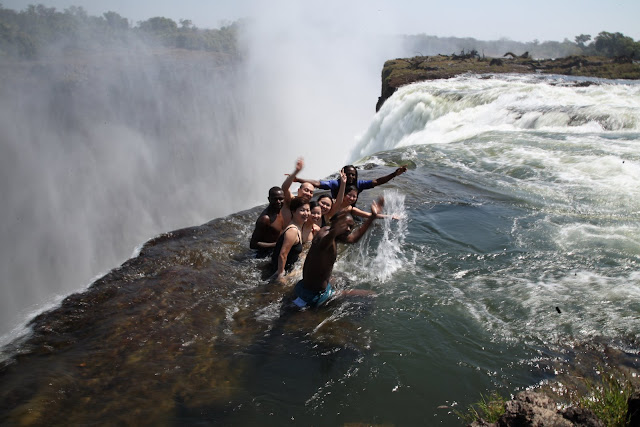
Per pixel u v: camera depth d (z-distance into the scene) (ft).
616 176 30.60
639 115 45.65
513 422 9.56
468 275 18.69
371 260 20.21
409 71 111.04
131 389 12.56
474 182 31.94
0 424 11.32
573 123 48.88
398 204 27.66
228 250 21.18
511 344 14.19
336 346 14.34
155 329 15.24
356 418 11.57
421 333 14.88
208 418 11.59
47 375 13.04
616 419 9.89
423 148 43.57
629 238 21.40
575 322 15.11
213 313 16.25
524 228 23.20
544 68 108.17
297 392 12.48
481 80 90.27
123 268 19.47
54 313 16.28
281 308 16.57
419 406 11.87
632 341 14.01
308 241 21.04
